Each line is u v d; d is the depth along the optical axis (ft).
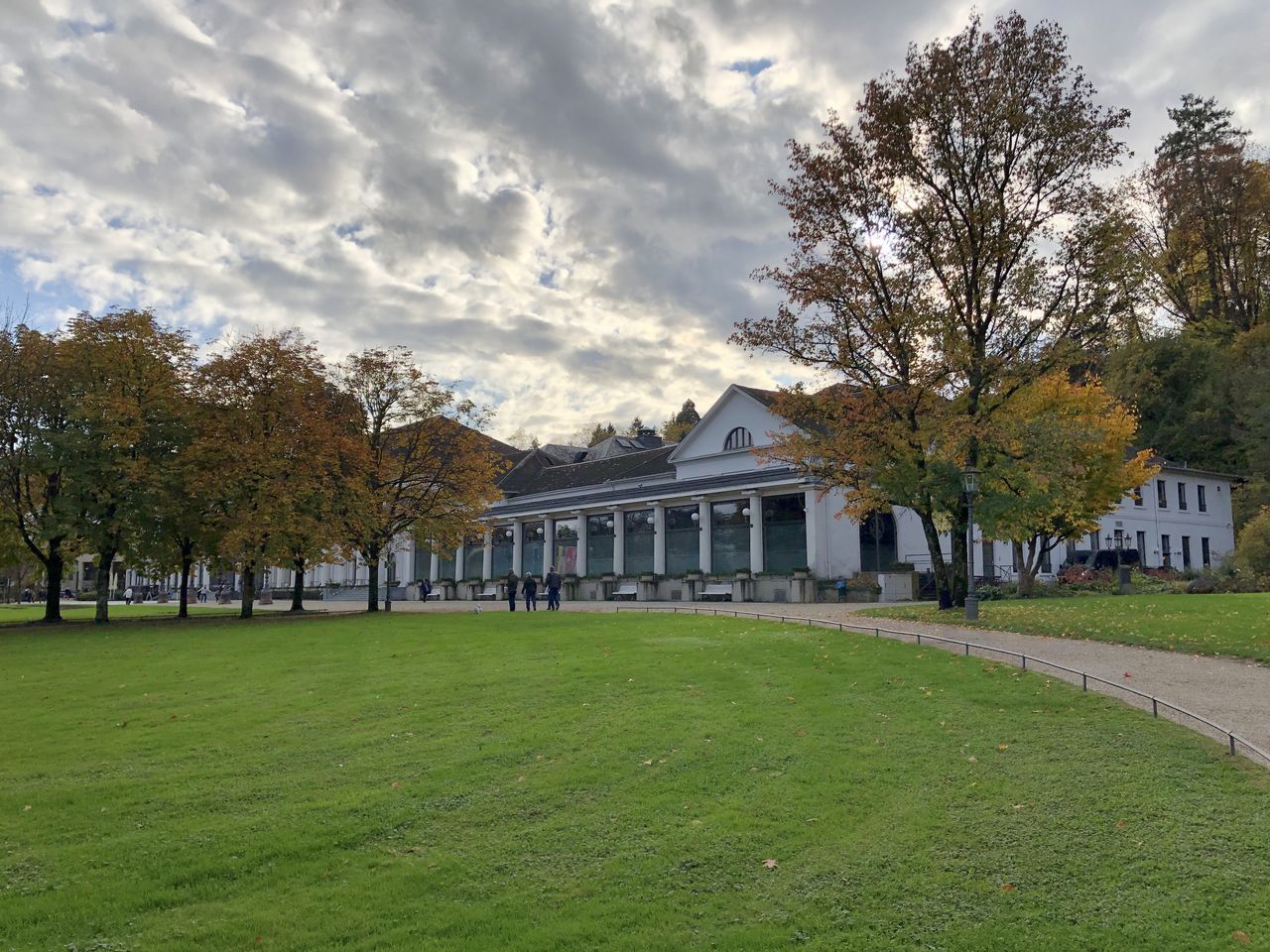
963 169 84.89
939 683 44.60
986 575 151.64
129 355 107.86
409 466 125.18
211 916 21.21
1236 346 185.16
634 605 127.54
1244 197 185.26
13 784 31.94
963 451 81.15
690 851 24.54
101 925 20.80
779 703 41.45
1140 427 199.21
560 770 31.83
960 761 31.60
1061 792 27.96
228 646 74.64
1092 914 20.65
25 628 102.73
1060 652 53.83
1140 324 200.64
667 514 161.17
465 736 37.01
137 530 108.27
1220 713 36.42
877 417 82.89
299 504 111.24
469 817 27.66
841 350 84.28
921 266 87.04
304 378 116.57
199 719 42.16
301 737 37.91
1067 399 102.68
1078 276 84.84
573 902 21.67
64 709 45.91
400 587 202.49
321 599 216.95
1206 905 20.77
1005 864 23.31
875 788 29.07
